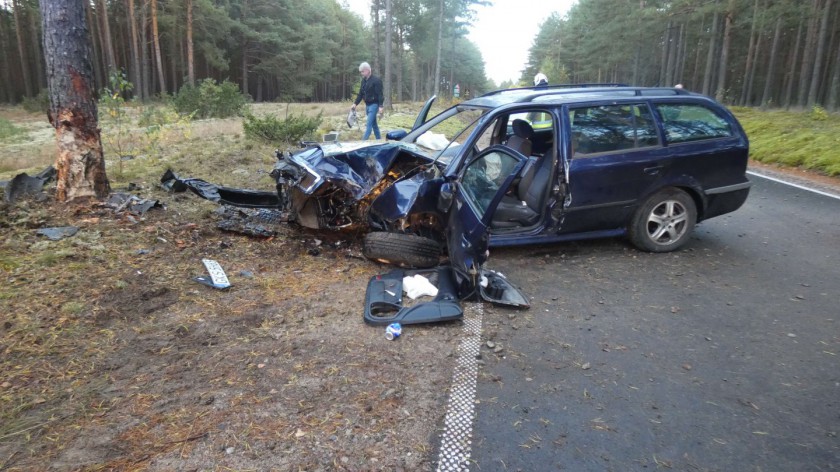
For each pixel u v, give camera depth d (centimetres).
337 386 328
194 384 324
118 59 4666
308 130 1340
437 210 528
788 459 271
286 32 5681
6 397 301
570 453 275
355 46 8038
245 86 5509
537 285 499
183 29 4331
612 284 500
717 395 327
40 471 249
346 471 258
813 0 2989
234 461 262
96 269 472
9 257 479
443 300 436
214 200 707
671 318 430
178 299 434
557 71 5791
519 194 578
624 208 552
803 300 461
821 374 348
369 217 547
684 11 3334
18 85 4838
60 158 624
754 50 4097
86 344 361
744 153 580
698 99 577
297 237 608
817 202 838
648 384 339
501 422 300
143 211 628
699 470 264
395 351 373
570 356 373
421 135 632
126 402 304
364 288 479
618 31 4591
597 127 538
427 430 291
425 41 5828
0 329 368
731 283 500
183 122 1295
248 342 377
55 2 590
